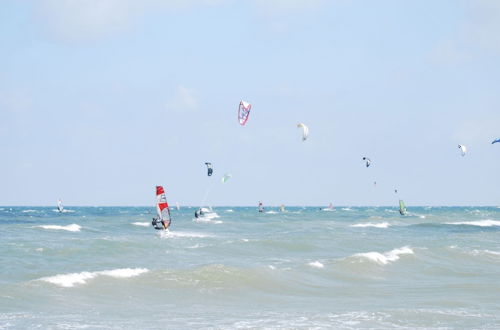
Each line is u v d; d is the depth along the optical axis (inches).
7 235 1845.5
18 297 741.3
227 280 912.9
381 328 627.8
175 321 652.7
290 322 652.1
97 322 637.3
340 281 993.5
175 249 1439.5
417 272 1119.6
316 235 2012.8
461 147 2315.5
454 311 722.8
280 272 1014.4
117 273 908.6
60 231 2137.1
